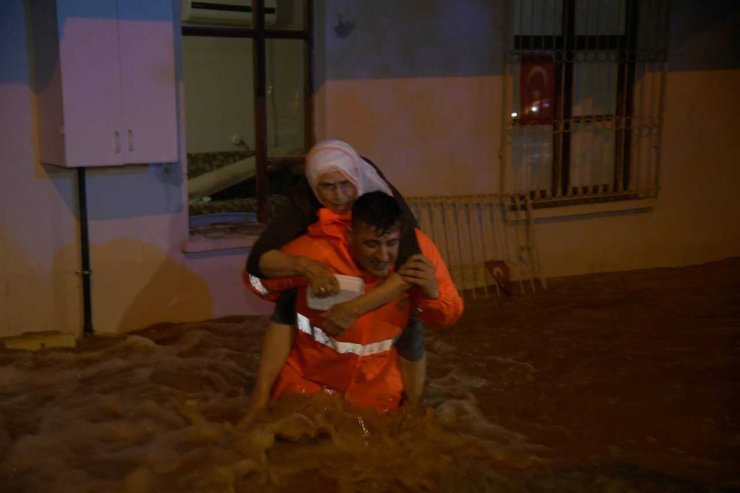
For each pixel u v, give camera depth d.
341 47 6.87
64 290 6.06
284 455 4.14
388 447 4.23
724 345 6.33
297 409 4.27
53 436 4.33
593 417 4.93
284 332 4.36
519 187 7.98
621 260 8.65
